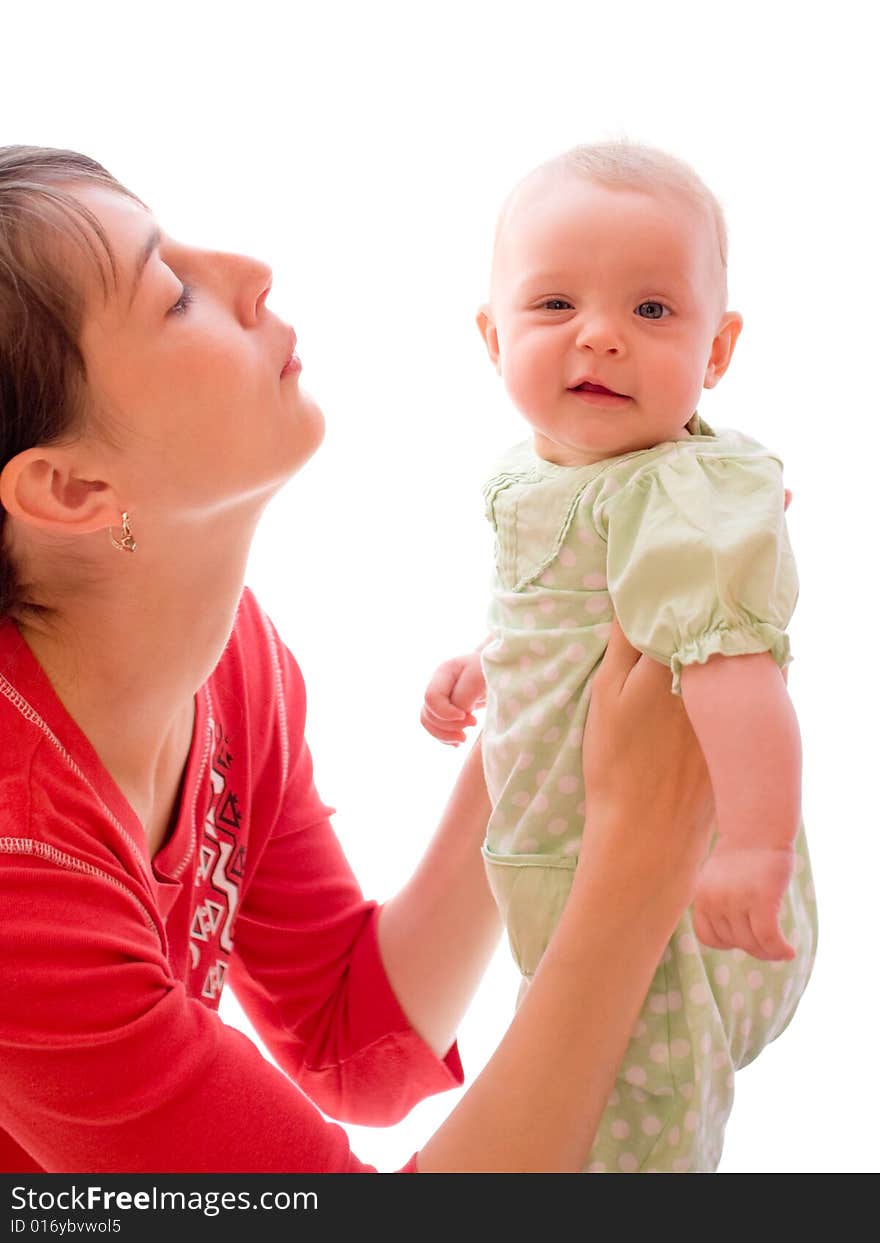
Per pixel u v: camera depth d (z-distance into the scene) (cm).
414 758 227
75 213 98
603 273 99
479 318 113
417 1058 134
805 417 231
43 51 234
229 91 236
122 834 105
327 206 239
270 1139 99
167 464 103
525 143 236
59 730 104
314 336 240
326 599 237
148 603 108
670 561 92
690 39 230
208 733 122
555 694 102
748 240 231
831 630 224
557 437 101
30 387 98
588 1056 95
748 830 86
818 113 230
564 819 103
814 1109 191
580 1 233
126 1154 98
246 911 138
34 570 106
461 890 129
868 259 229
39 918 96
